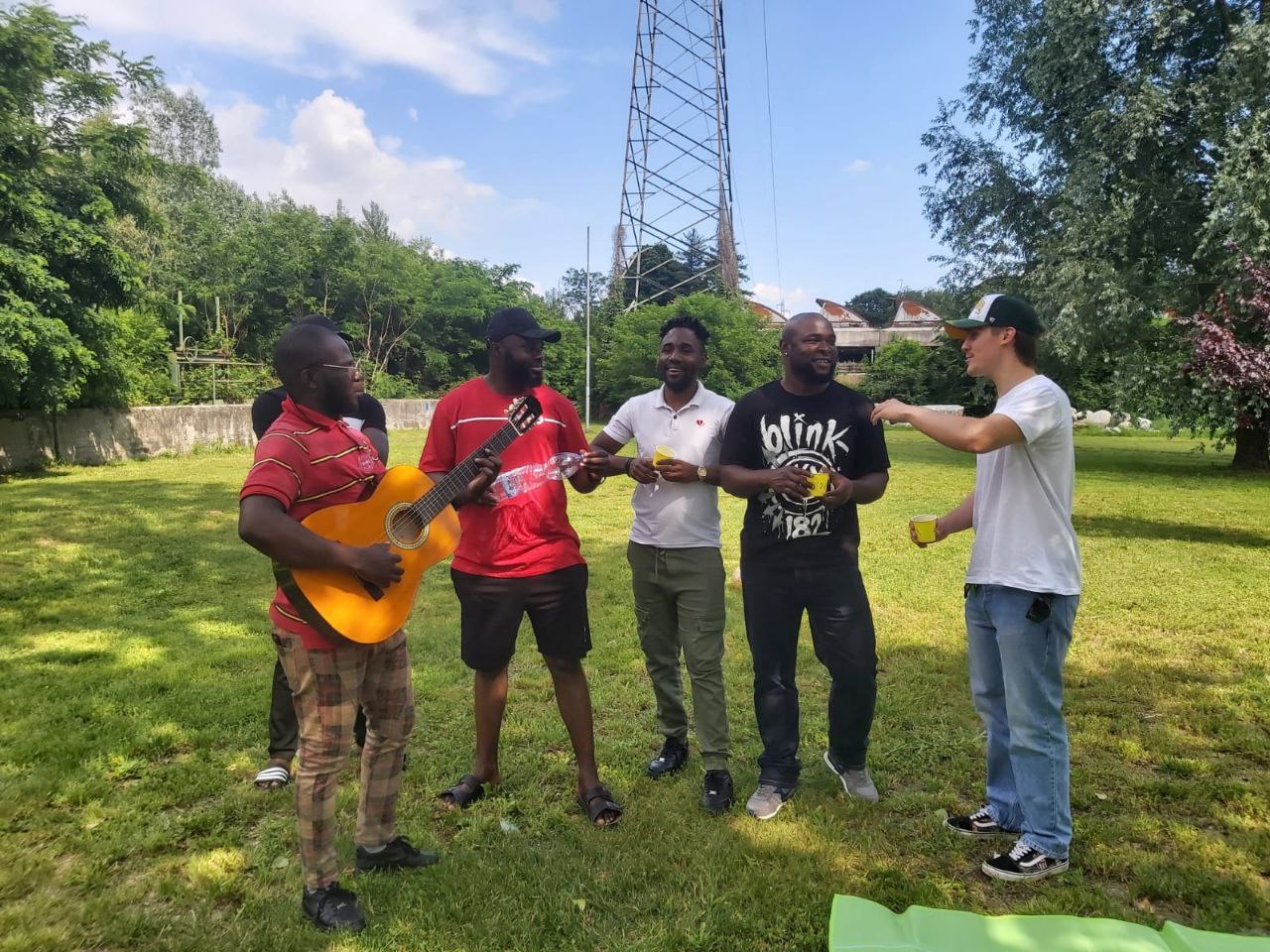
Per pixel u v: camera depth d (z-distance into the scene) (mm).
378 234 50188
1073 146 17625
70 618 6043
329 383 2525
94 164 16016
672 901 2648
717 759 3328
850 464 3260
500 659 3215
